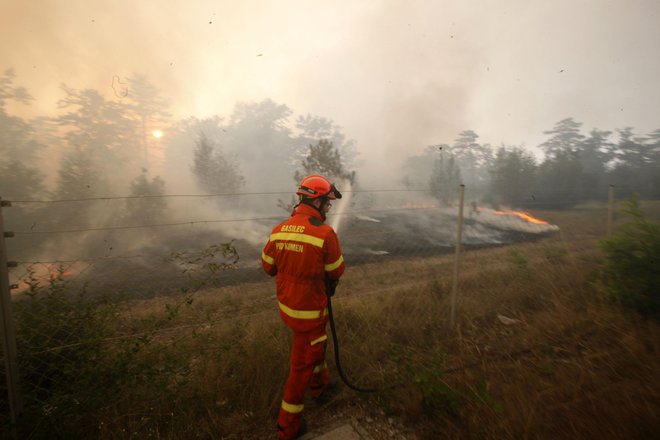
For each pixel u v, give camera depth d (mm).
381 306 4090
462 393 2355
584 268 5004
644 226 3748
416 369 2684
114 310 3070
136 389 2381
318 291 2209
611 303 3820
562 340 3277
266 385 2592
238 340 3135
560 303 3941
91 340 2385
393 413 2389
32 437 1994
